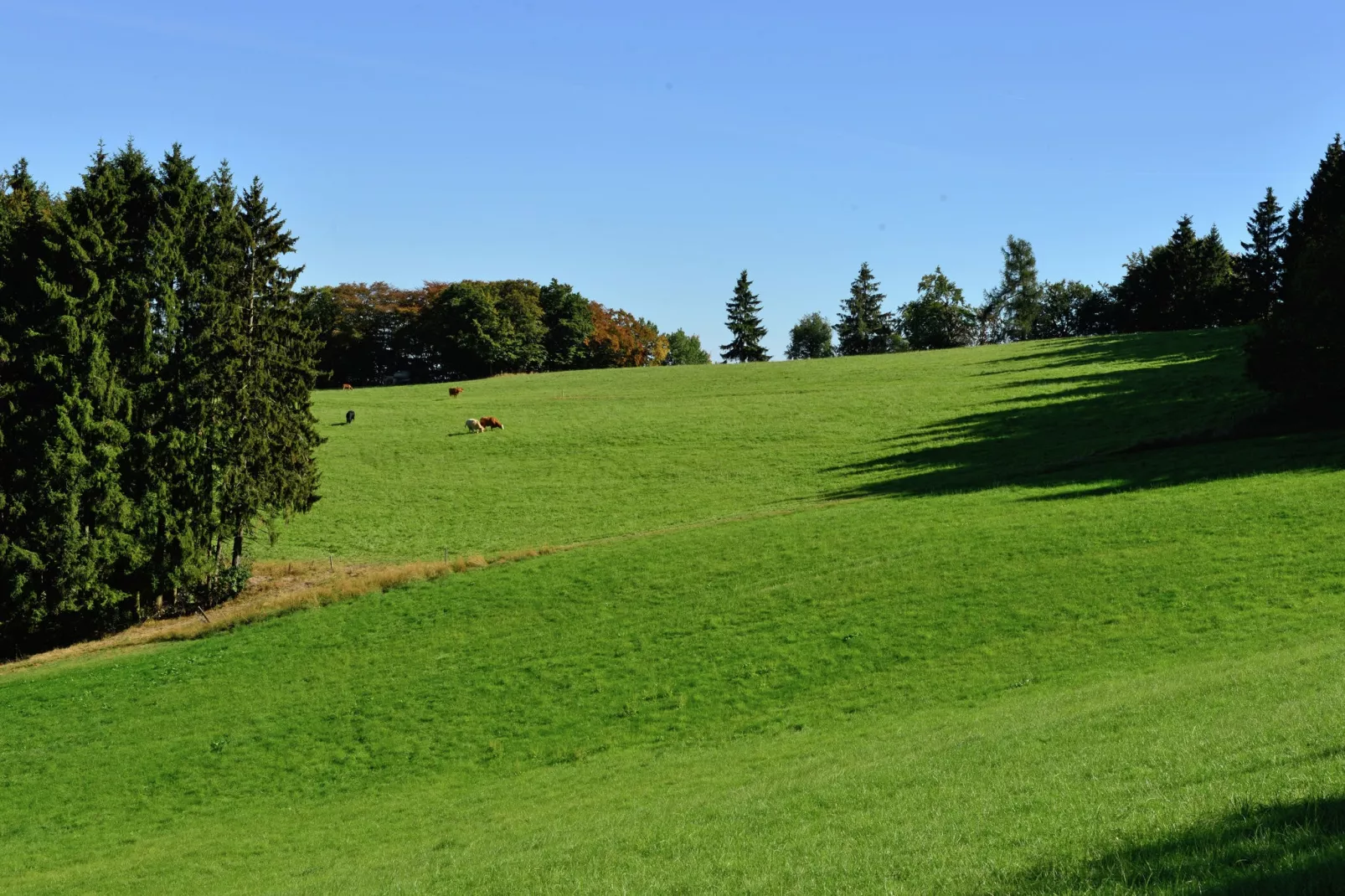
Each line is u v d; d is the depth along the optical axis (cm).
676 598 4259
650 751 2967
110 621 5147
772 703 3206
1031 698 2706
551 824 2197
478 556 5184
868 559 4369
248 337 5597
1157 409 7062
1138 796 1290
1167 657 2894
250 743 3453
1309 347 5784
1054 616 3466
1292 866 889
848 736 2689
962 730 2339
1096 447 6209
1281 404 6191
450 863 1948
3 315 4909
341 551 6075
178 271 5397
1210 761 1395
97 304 5062
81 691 4053
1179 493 4600
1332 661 2102
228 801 3062
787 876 1263
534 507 6662
